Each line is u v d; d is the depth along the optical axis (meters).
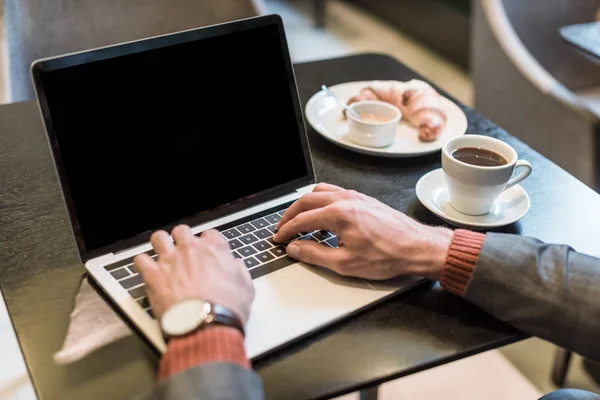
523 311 0.71
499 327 0.73
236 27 0.87
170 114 0.83
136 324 0.69
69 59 0.75
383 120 1.10
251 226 0.86
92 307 0.74
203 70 0.85
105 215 0.78
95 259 0.78
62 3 1.41
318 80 1.30
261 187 0.90
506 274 0.72
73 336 0.70
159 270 0.71
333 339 0.70
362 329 0.72
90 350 0.68
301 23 3.74
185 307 0.65
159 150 0.82
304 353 0.68
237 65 0.88
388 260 0.75
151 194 0.81
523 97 1.80
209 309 0.65
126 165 0.79
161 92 0.82
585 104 1.64
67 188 0.75
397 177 1.01
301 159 0.94
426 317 0.73
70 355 0.67
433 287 0.78
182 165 0.84
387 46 3.45
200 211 0.85
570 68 1.98
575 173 1.70
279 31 0.91
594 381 1.56
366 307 0.74
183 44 0.83
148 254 0.79
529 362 1.62
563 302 0.70
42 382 0.64
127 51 0.79
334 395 0.65
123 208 0.79
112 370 0.66
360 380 0.66
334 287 0.76
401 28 3.60
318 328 0.70
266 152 0.91
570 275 0.72
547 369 1.60
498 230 0.88
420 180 0.96
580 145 1.65
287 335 0.68
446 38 3.24
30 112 1.17
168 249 0.73
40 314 0.73
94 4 1.45
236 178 0.88
